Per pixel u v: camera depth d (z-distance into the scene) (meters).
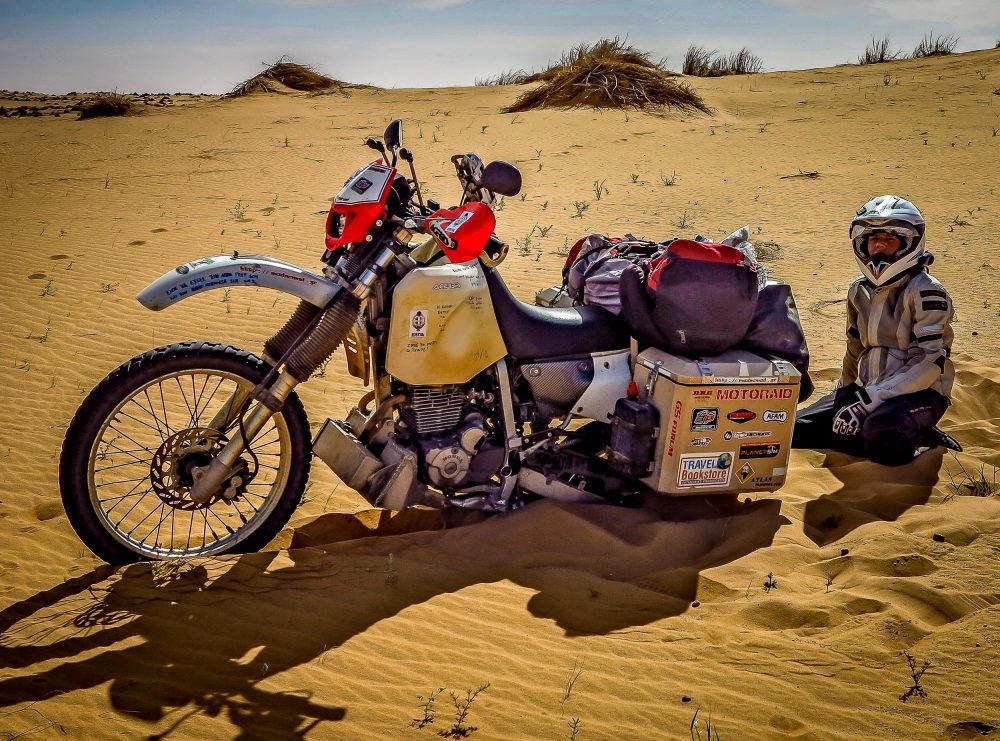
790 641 3.48
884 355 5.35
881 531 4.30
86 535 3.92
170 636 3.49
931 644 3.41
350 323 3.97
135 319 7.62
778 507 4.66
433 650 3.45
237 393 4.13
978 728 2.95
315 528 4.54
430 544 4.29
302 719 3.01
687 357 4.39
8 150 18.09
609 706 3.11
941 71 26.83
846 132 17.58
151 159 16.67
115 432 5.49
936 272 8.58
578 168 15.02
